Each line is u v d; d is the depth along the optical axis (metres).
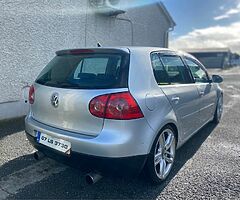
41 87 3.10
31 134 3.16
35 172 3.34
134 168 2.65
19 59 5.52
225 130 5.31
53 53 6.18
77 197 2.79
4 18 5.14
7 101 5.46
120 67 2.72
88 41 7.16
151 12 10.28
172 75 3.49
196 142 4.59
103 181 3.12
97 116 2.56
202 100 4.36
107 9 7.27
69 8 6.45
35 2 5.63
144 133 2.67
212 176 3.31
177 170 3.47
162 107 2.98
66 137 2.70
